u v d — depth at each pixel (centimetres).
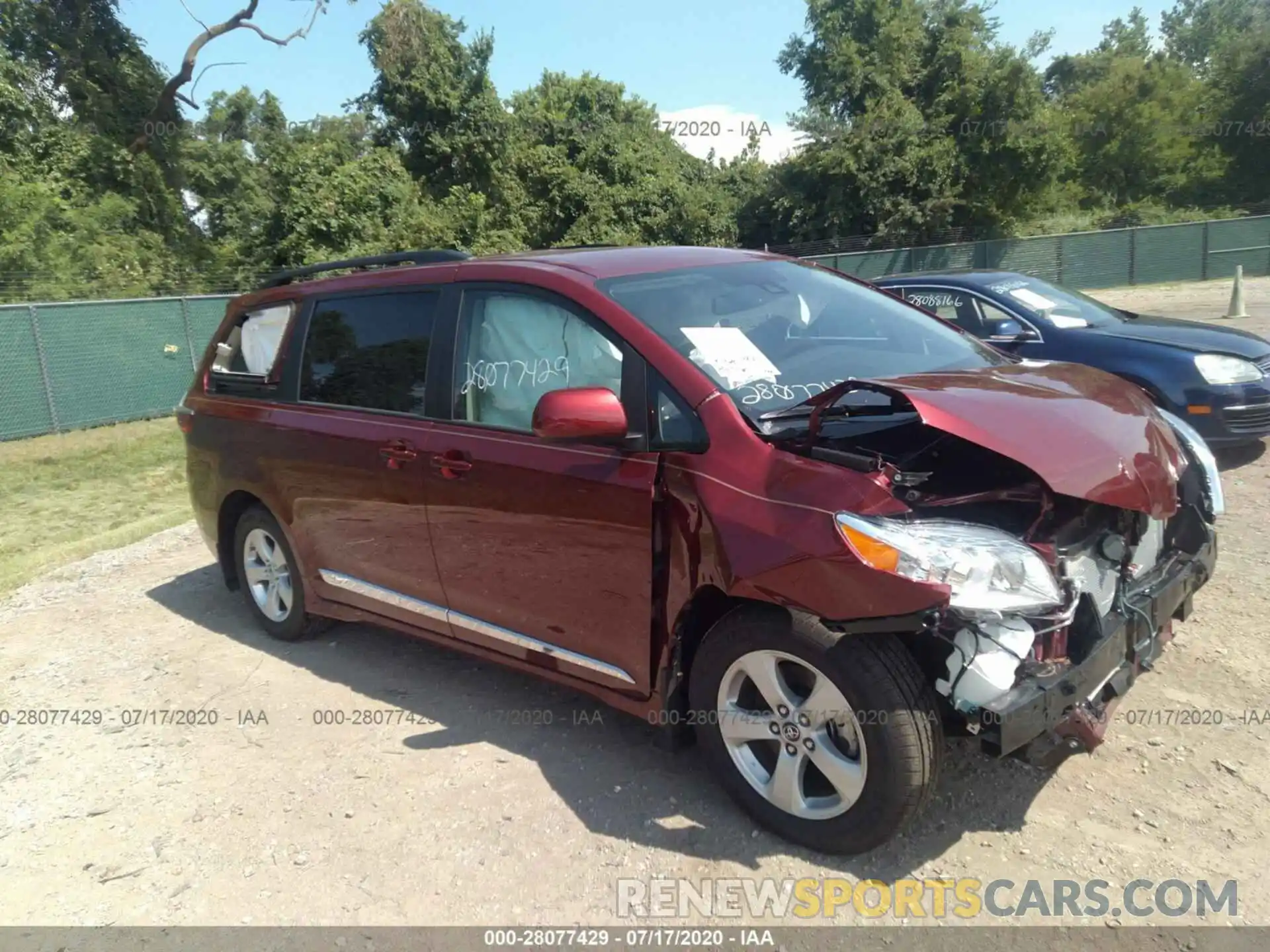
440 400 376
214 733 395
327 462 418
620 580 314
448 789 340
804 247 3238
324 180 2586
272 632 489
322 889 293
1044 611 261
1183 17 6338
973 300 763
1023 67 3075
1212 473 359
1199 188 3938
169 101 2602
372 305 417
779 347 344
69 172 2327
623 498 309
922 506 284
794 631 273
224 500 490
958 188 3131
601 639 327
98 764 377
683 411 304
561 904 278
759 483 281
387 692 421
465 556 367
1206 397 638
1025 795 310
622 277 353
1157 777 313
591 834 307
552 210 3312
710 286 365
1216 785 307
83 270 2020
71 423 1419
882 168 3134
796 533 267
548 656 349
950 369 359
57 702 435
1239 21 5750
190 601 564
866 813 271
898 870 280
